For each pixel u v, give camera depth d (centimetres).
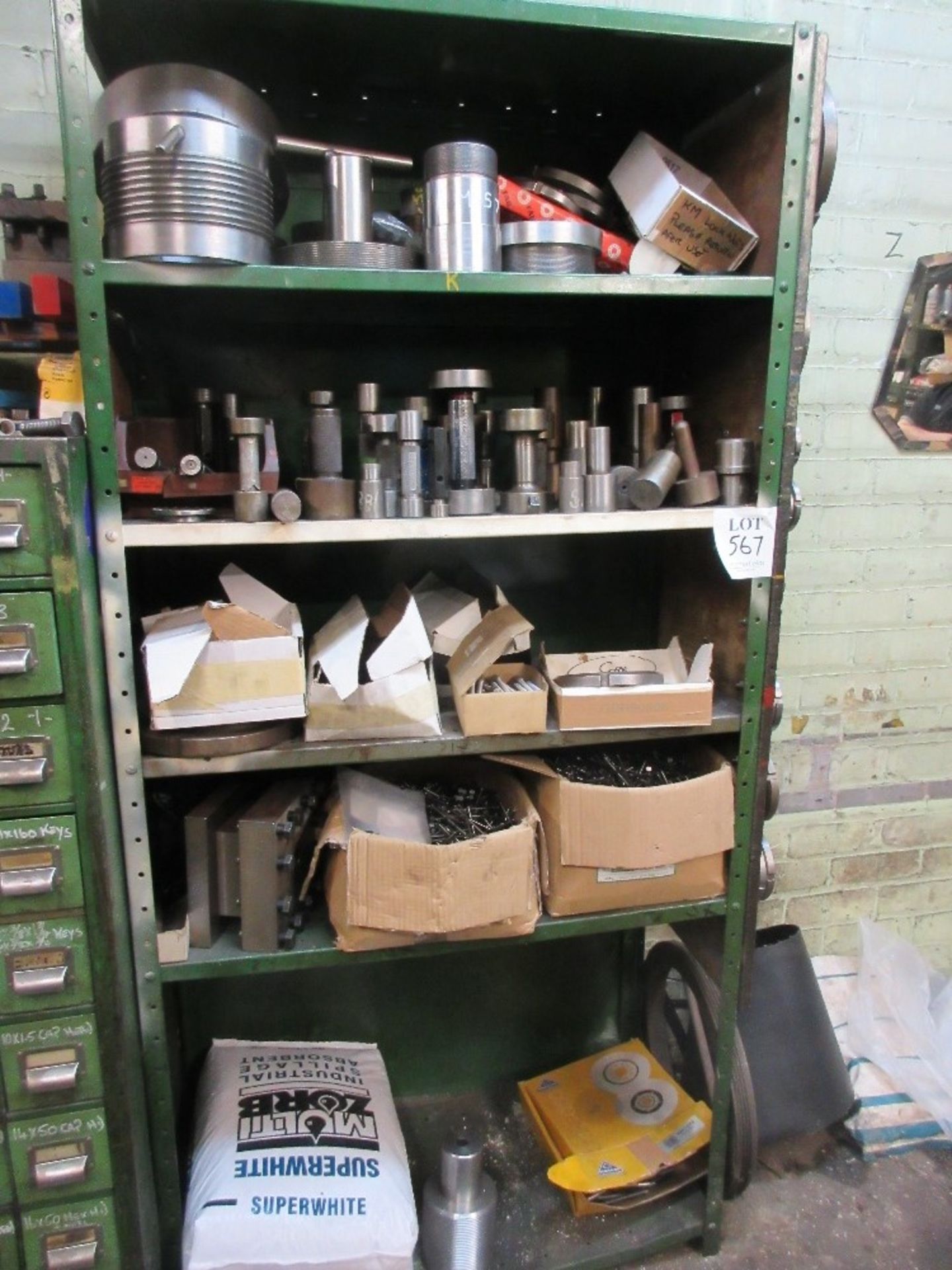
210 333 147
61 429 107
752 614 132
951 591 201
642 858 128
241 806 134
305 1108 150
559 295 121
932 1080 177
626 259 128
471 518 119
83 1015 113
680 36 113
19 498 99
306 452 139
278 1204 132
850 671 199
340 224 117
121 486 112
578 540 168
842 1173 168
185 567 153
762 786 138
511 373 160
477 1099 180
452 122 146
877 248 179
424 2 105
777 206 121
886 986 192
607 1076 172
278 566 157
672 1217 152
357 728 122
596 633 173
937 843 213
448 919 119
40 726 105
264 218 109
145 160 100
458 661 133
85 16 109
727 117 135
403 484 120
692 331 149
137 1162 122
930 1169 169
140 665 123
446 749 125
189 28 113
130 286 108
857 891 211
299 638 121
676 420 136
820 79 118
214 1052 165
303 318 145
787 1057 166
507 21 109
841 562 193
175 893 133
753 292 121
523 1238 148
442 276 111
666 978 175
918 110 175
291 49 120
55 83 138
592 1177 147
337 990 173
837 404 185
